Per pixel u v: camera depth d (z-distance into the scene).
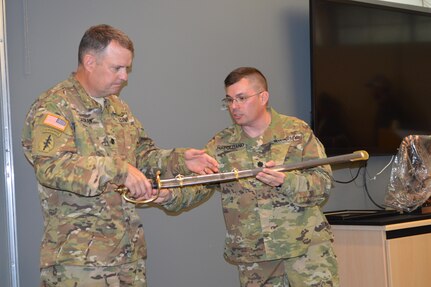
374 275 3.59
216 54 3.72
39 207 2.98
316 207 2.73
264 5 3.99
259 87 2.73
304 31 4.22
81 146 2.25
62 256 2.18
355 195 4.41
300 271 2.66
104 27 2.35
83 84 2.35
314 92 4.02
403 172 3.86
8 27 2.94
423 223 3.73
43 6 3.04
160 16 3.46
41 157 2.14
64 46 3.10
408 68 4.54
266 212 2.68
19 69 2.96
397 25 4.49
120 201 2.30
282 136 2.74
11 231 2.88
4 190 2.88
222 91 3.73
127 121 2.47
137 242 2.35
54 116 2.19
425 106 4.63
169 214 3.44
